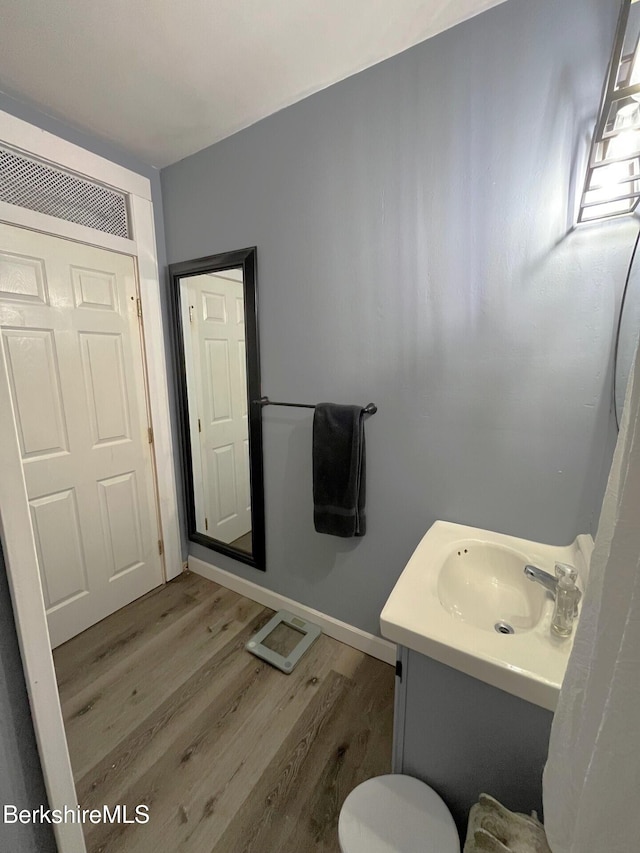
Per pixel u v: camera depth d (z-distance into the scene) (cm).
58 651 164
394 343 134
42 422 155
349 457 141
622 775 39
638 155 72
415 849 78
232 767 116
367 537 153
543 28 97
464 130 111
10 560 43
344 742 123
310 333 151
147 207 185
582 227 99
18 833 46
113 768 116
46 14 104
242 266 164
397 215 125
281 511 177
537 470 115
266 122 148
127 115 147
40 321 152
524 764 78
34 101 139
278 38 113
